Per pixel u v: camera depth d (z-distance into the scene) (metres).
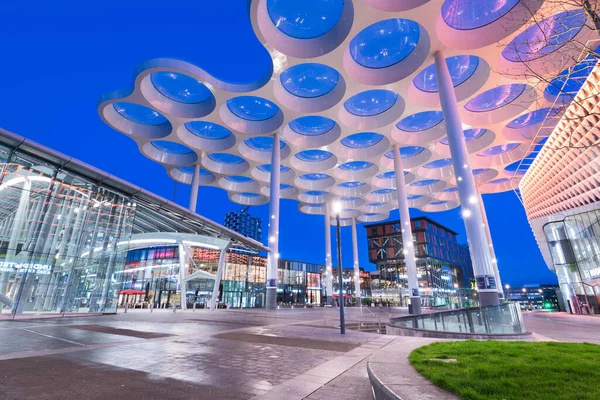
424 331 13.09
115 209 26.34
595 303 33.50
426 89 32.06
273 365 7.40
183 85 32.22
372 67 28.75
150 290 55.03
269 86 29.95
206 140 40.84
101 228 25.27
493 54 24.95
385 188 54.59
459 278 87.56
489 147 39.91
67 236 23.19
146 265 57.38
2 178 18.81
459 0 22.62
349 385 5.77
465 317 13.92
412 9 21.47
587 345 7.59
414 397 3.60
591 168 29.94
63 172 22.11
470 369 4.84
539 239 46.34
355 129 36.28
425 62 26.05
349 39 24.22
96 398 4.86
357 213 65.88
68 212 23.20
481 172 50.16
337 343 10.92
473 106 34.38
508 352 6.55
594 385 4.03
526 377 4.42
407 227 35.50
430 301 67.81
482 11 23.45
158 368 6.86
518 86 31.72
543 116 35.59
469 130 38.25
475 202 20.36
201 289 54.97
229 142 40.50
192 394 5.13
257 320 20.88
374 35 25.88
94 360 7.51
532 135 37.16
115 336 11.70
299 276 79.19
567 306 38.31
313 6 24.12
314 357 8.43
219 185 51.78
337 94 31.14
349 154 42.56
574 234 36.19
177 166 45.09
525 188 47.16
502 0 22.53
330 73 30.31
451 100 23.44
